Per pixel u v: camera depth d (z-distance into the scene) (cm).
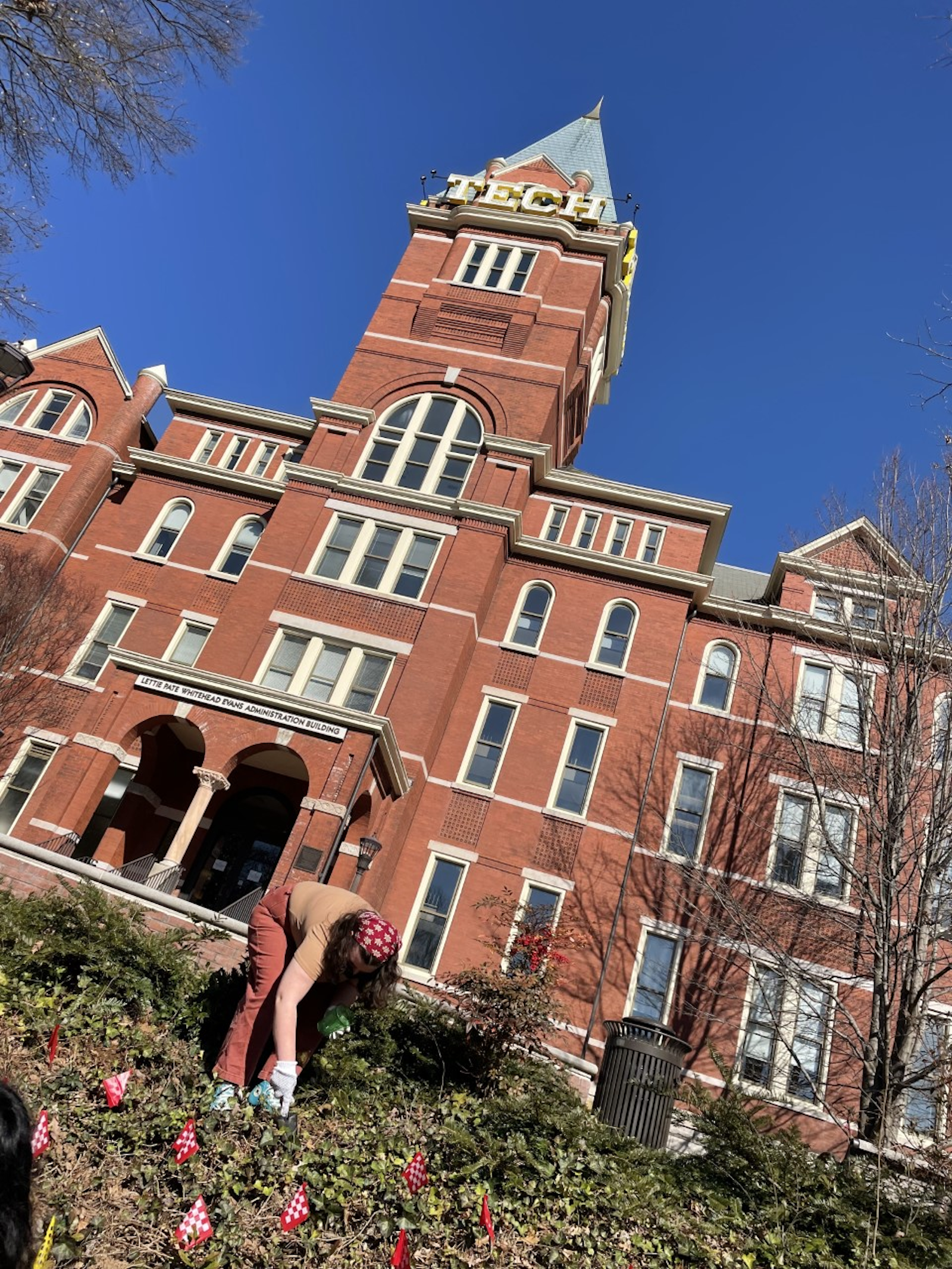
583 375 3228
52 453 3086
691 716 2531
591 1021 2122
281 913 661
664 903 2273
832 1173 906
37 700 2608
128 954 852
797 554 2666
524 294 3072
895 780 1647
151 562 2875
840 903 2184
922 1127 1557
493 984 1280
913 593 1838
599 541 2791
